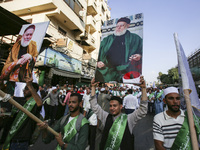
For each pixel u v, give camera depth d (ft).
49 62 34.22
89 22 60.90
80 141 5.22
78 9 49.19
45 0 35.91
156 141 5.07
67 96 21.22
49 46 35.37
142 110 5.58
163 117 5.39
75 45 48.08
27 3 37.99
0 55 26.76
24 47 7.91
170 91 5.30
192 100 5.23
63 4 40.04
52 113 19.19
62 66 39.24
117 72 7.68
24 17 40.83
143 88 5.89
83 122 5.62
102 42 8.67
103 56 8.36
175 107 5.08
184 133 4.73
